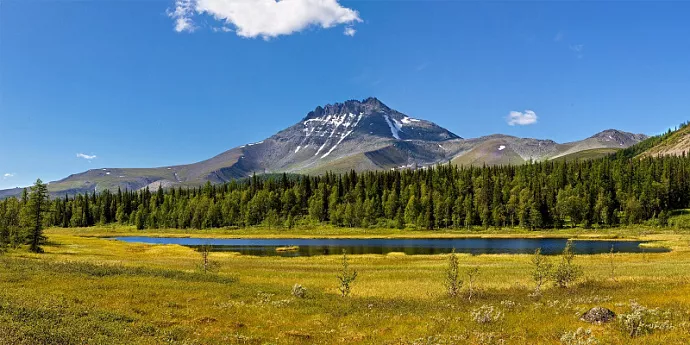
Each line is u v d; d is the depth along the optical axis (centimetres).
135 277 4022
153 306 2825
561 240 13025
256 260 7312
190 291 3453
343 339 2211
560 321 2409
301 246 11725
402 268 6022
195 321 2497
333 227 19075
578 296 3347
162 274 4378
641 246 10131
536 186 19238
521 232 16175
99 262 5731
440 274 5284
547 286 4178
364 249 10606
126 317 2402
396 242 13162
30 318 2050
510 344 2002
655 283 3822
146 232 18788
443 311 2909
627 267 5497
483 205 18438
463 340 2108
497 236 15025
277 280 4728
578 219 17225
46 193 7988
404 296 3791
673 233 13538
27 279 3453
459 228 18000
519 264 6322
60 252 7762
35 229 7762
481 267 5922
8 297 2558
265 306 3031
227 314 2733
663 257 6906
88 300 2838
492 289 4050
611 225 16962
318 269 5862
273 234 16962
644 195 17575
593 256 7344
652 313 2373
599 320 2344
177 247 10112
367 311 2953
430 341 2111
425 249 10494
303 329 2433
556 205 17712
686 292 3139
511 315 2642
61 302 2602
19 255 6425
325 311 2934
